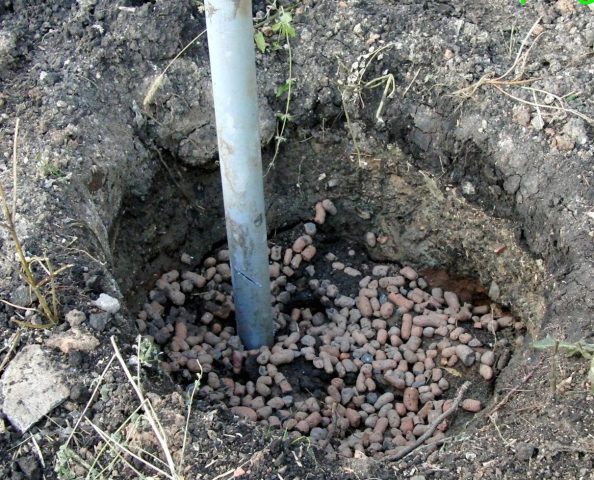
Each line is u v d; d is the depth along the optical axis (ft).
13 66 3.19
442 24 3.31
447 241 3.41
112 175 3.04
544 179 2.96
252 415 2.89
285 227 3.67
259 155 2.63
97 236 2.80
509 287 3.24
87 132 3.02
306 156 3.47
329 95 3.31
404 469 2.27
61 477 2.16
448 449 2.33
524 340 3.06
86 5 3.28
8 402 2.27
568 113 3.02
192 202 3.44
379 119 3.29
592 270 2.67
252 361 3.16
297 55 3.33
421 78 3.23
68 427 2.24
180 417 2.26
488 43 3.26
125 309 2.60
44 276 2.53
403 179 3.39
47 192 2.76
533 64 3.17
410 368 3.25
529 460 2.24
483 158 3.12
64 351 2.37
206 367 3.06
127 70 3.22
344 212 3.61
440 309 3.46
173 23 3.26
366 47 3.29
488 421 2.44
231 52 2.36
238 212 2.73
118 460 2.19
